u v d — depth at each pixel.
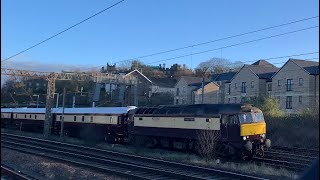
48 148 29.62
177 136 28.88
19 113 59.66
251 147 24.42
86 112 43.12
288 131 29.64
